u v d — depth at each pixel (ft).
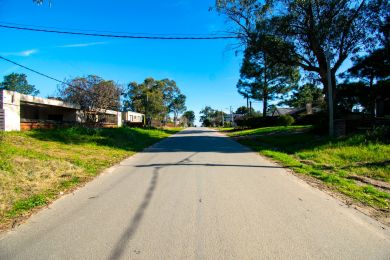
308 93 165.48
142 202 20.95
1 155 32.30
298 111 196.13
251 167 36.09
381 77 79.10
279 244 14.33
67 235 15.28
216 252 13.44
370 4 69.51
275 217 18.03
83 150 46.88
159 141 80.94
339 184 26.78
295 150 52.54
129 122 151.43
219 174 31.27
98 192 23.77
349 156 40.60
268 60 87.56
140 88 244.83
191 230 15.90
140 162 40.16
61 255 13.15
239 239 14.83
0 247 13.96
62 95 114.01
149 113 210.38
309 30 75.25
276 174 31.73
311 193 23.77
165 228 16.17
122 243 14.33
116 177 29.84
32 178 26.32
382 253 13.51
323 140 59.41
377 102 90.58
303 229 16.21
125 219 17.56
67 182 26.43
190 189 24.66
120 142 62.90
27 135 53.16
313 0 73.05
